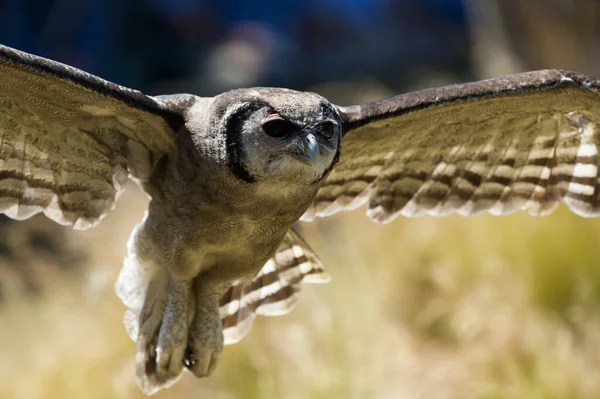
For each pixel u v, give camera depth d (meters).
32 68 6.52
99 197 7.68
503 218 13.64
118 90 6.89
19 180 7.47
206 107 7.10
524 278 13.10
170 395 11.66
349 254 13.98
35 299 13.52
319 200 8.56
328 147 6.97
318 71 27.89
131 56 26.36
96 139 7.41
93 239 13.81
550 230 13.34
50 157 7.45
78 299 12.97
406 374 12.09
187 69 26.97
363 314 12.73
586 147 8.53
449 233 13.92
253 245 7.52
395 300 13.62
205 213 7.20
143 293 7.86
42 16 25.03
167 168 7.32
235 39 27.81
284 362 11.79
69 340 12.34
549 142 8.54
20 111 7.09
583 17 17.33
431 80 23.03
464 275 13.52
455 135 8.35
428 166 8.59
